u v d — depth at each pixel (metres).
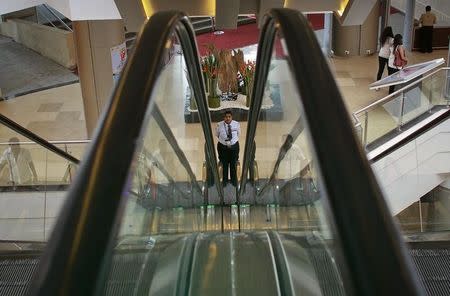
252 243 3.95
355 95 12.81
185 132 10.67
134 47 2.08
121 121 1.56
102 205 1.28
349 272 1.10
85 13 9.05
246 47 17.45
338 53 15.49
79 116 12.69
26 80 14.98
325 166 1.36
